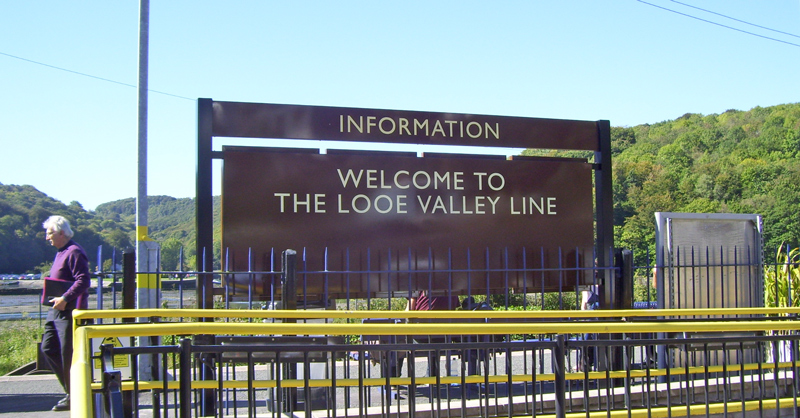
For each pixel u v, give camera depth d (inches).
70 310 229.1
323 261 258.8
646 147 2920.8
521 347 169.3
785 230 2020.2
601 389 245.1
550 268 275.1
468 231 276.7
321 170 262.1
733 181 2289.6
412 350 164.2
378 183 267.9
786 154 2468.0
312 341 206.1
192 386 191.9
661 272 291.6
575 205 290.8
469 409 223.5
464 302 279.3
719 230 305.1
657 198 2181.3
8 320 512.4
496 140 283.3
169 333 152.1
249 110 255.9
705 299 299.3
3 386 298.7
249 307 228.7
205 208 248.2
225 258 248.8
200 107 250.5
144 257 306.7
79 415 99.5
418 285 269.6
